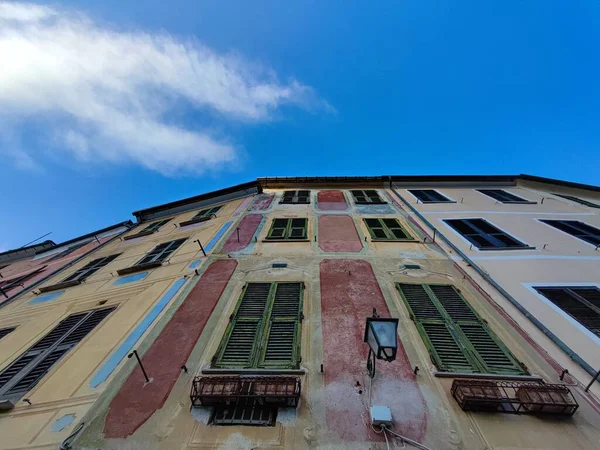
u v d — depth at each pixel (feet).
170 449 12.07
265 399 13.42
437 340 17.30
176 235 37.11
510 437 12.20
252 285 22.35
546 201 40.50
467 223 32.86
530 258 25.57
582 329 17.89
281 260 25.70
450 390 14.23
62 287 30.32
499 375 14.94
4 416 14.84
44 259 49.24
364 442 12.09
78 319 23.02
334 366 15.51
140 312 21.38
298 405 13.52
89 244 47.91
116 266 32.42
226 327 18.48
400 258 25.81
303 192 44.55
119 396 14.65
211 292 21.90
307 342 17.17
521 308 19.52
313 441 12.15
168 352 16.99
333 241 28.81
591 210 36.91
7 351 21.31
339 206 38.42
